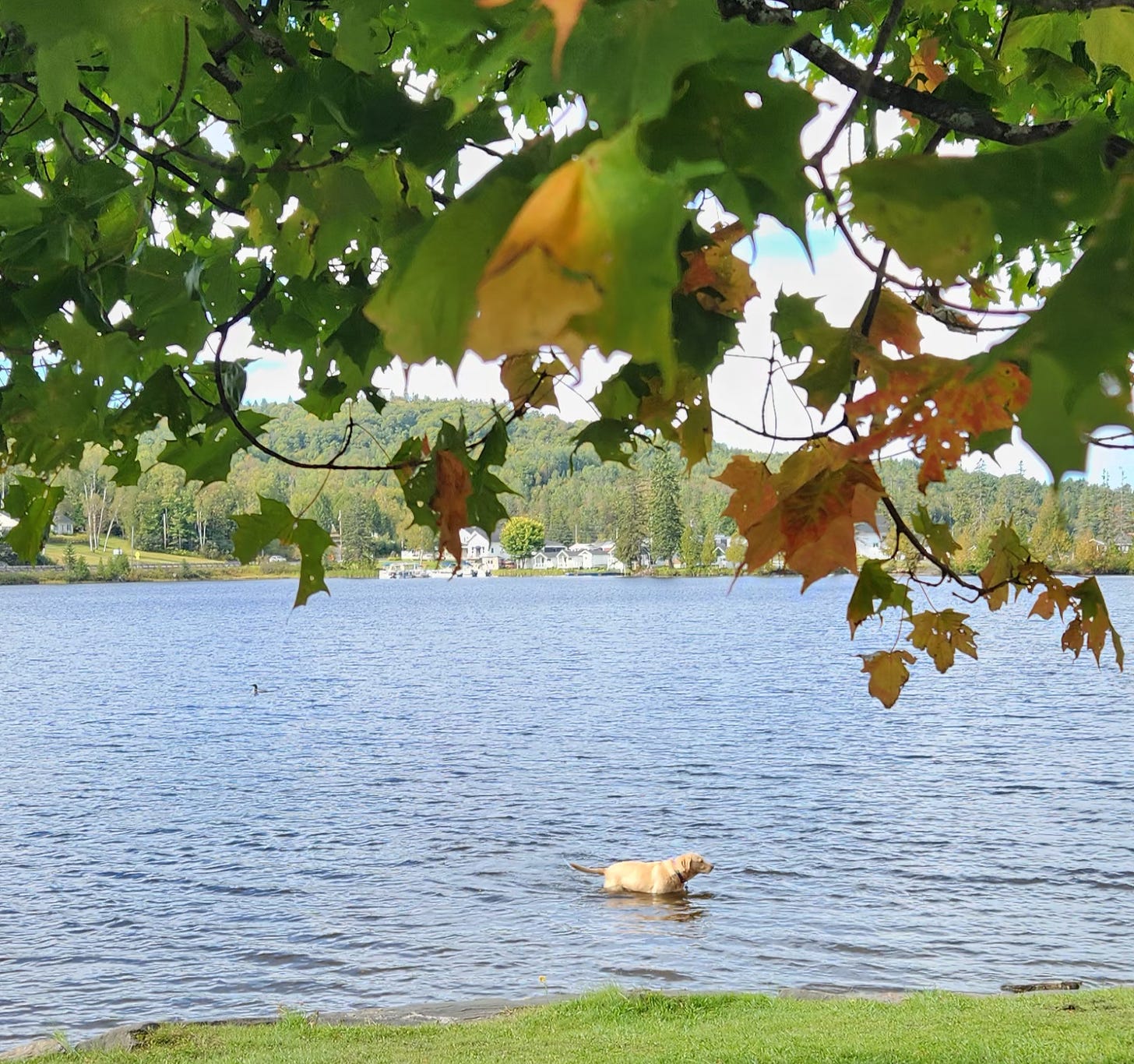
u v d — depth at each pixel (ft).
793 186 3.02
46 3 4.36
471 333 1.82
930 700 214.28
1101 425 2.42
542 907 77.97
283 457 6.31
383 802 118.73
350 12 5.32
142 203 6.57
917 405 2.54
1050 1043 40.68
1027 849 93.61
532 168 2.68
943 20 8.11
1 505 6.88
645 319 1.81
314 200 5.85
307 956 67.82
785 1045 42.19
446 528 5.67
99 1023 55.83
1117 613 311.88
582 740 160.25
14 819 112.27
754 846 96.17
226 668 282.15
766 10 4.93
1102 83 8.86
